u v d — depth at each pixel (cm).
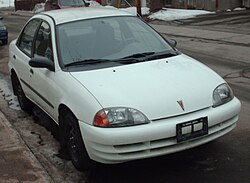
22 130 629
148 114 414
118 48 528
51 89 507
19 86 707
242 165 460
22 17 3494
